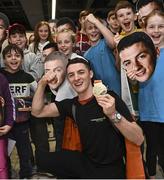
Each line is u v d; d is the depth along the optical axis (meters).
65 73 2.45
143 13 2.72
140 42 2.23
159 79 2.38
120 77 2.68
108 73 2.74
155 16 2.41
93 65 2.84
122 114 1.98
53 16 13.61
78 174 2.13
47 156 2.25
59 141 2.71
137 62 2.26
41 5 11.66
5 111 2.44
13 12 13.62
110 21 3.32
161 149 2.62
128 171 1.97
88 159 2.12
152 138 2.55
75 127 2.19
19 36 3.42
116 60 2.60
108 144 2.03
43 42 3.92
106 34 2.63
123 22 2.80
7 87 2.47
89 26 3.05
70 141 2.22
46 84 2.30
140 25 2.78
